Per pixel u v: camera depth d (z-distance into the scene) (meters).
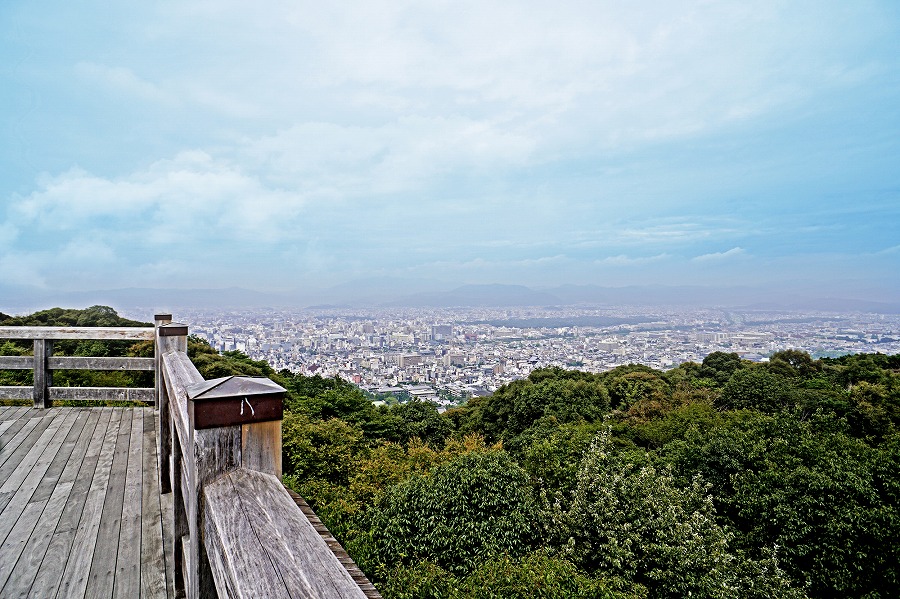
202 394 1.13
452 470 8.90
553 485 10.64
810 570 9.12
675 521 8.36
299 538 0.88
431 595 6.22
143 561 2.16
